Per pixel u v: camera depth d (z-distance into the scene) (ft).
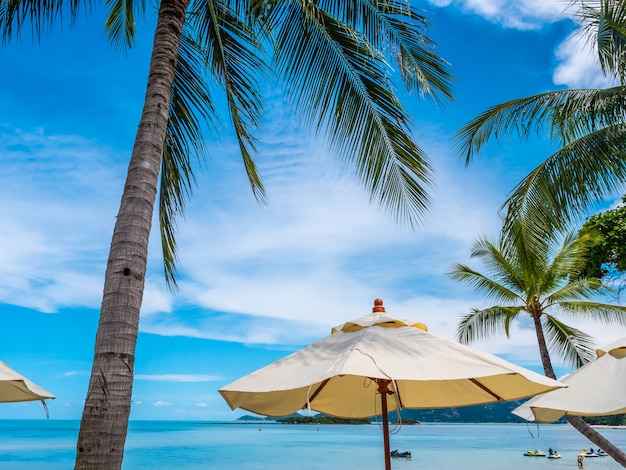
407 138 16.80
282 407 13.80
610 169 24.81
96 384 8.38
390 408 15.34
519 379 12.51
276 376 10.03
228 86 18.26
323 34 16.90
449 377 8.82
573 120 27.12
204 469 99.60
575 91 26.27
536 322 44.14
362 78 16.93
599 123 25.96
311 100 16.57
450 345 10.11
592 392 12.85
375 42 17.07
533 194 26.91
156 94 11.59
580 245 41.34
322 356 10.09
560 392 13.44
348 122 16.71
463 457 135.23
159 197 16.80
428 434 378.53
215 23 17.66
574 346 45.65
